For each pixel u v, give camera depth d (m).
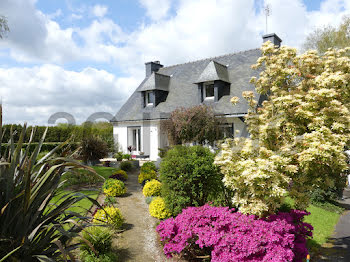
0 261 2.44
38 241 3.00
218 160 4.85
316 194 9.47
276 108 5.61
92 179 10.55
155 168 12.77
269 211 4.58
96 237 4.32
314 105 4.82
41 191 3.12
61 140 19.52
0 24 11.17
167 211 6.52
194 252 4.85
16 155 2.96
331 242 6.11
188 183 5.93
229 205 6.20
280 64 5.65
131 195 9.06
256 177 4.01
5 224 2.76
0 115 3.01
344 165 4.33
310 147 4.38
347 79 5.12
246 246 3.69
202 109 12.20
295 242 4.45
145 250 5.02
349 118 4.61
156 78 19.62
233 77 16.84
